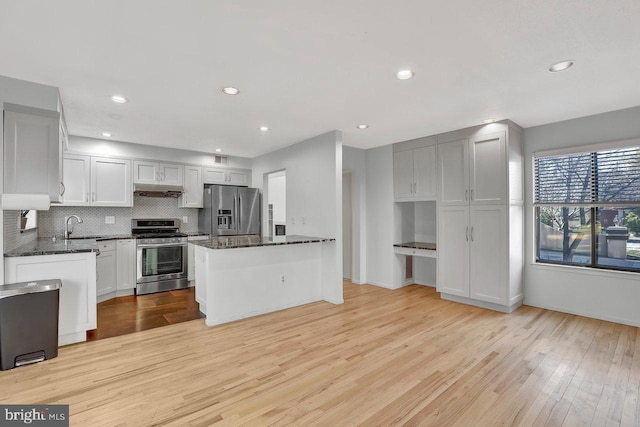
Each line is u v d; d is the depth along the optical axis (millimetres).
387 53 2217
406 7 1717
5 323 2438
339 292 4289
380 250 5305
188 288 5242
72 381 2289
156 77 2580
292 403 2035
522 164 4117
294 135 4492
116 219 5148
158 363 2574
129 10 1721
